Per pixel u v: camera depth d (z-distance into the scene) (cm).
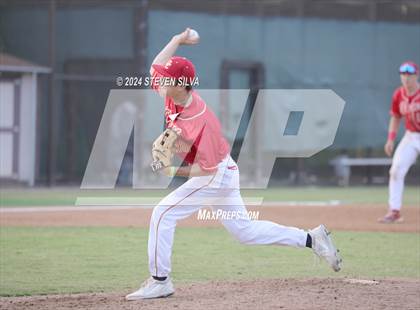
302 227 3681
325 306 1938
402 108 3772
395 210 3925
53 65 6069
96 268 2695
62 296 2181
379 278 2441
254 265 2762
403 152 3875
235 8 6375
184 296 2100
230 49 6362
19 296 2216
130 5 6141
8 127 6091
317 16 6588
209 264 2781
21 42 6228
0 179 6084
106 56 6166
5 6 6281
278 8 6488
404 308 1928
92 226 3762
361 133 6675
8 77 6066
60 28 6200
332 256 2134
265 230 2111
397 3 6775
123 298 2106
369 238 3419
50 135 6059
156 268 2064
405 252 3061
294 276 2533
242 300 2016
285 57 6506
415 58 6825
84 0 6166
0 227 3697
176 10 6222
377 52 6731
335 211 4409
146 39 6141
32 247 3133
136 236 3438
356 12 6694
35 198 5253
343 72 6644
